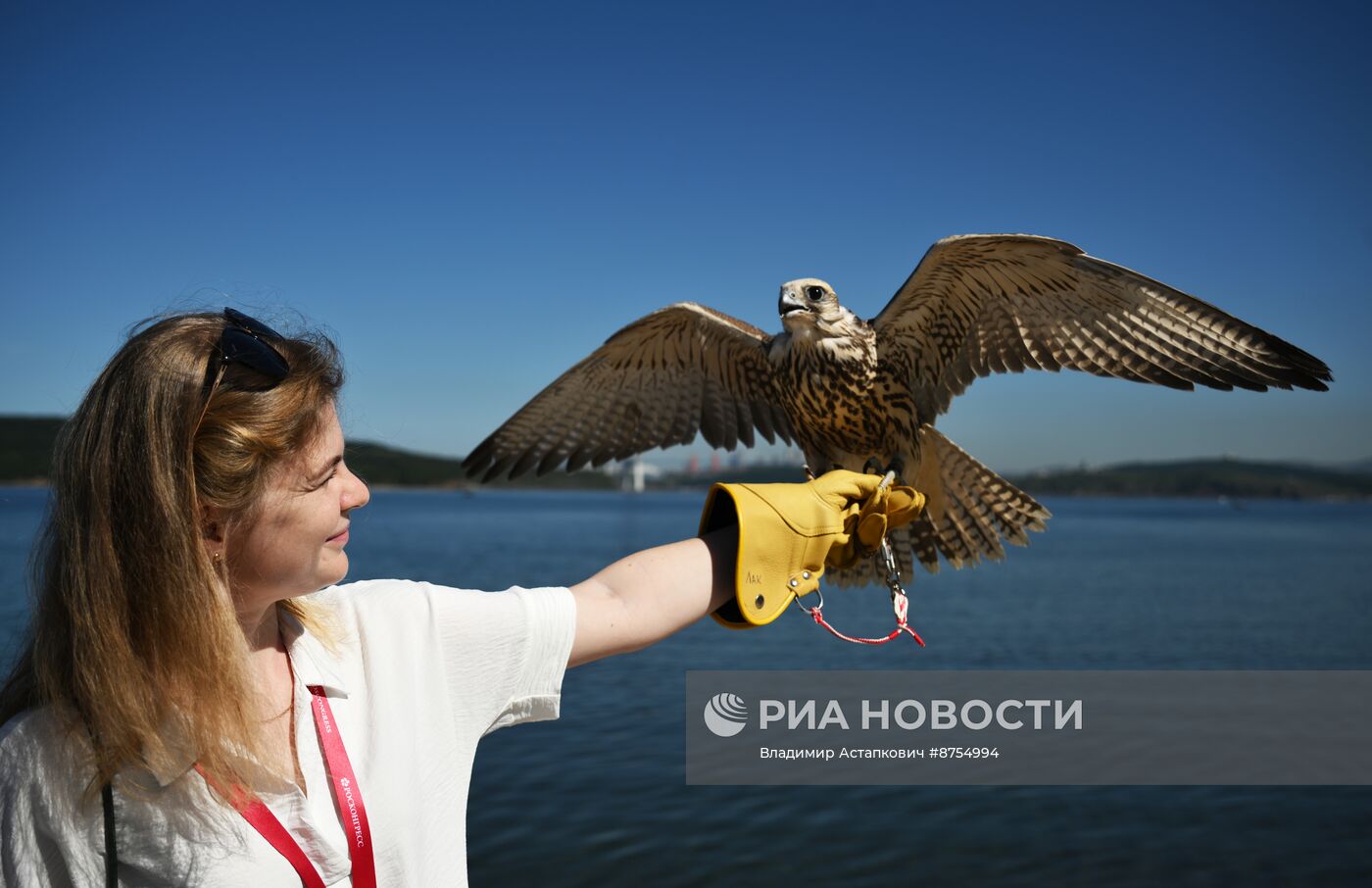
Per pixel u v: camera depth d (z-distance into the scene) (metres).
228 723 1.39
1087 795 9.54
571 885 7.60
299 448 1.50
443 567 35.16
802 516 2.19
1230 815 9.06
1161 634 21.14
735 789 9.71
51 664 1.39
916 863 8.02
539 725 12.20
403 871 1.57
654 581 2.03
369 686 1.67
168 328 1.48
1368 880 7.63
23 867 1.34
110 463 1.39
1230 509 173.50
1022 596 30.03
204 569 1.39
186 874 1.38
